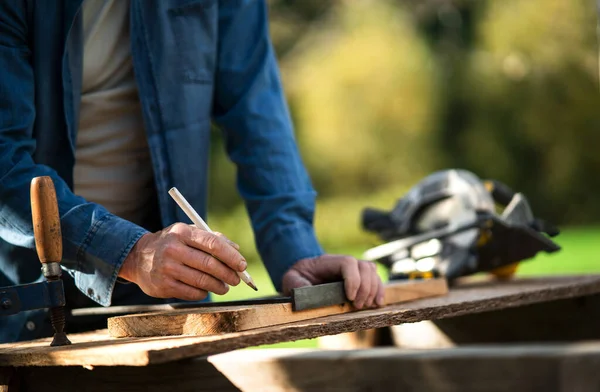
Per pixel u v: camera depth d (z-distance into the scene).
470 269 2.90
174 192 1.92
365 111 15.28
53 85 2.37
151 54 2.51
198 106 2.60
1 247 2.42
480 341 2.96
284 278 2.37
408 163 15.36
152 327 1.79
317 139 15.41
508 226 2.96
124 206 2.63
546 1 14.95
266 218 2.55
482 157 15.40
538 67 15.13
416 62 15.28
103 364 1.51
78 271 1.96
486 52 15.51
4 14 2.24
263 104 2.68
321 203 15.51
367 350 1.45
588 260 6.16
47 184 1.80
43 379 1.86
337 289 2.05
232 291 6.34
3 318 2.45
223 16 2.70
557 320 2.88
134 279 1.91
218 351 1.50
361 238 15.20
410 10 16.34
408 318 1.86
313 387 1.45
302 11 17.03
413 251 3.01
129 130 2.58
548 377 1.22
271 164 2.61
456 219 2.99
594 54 15.03
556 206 15.55
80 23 2.40
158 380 1.68
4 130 2.15
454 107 15.53
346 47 15.53
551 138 15.38
